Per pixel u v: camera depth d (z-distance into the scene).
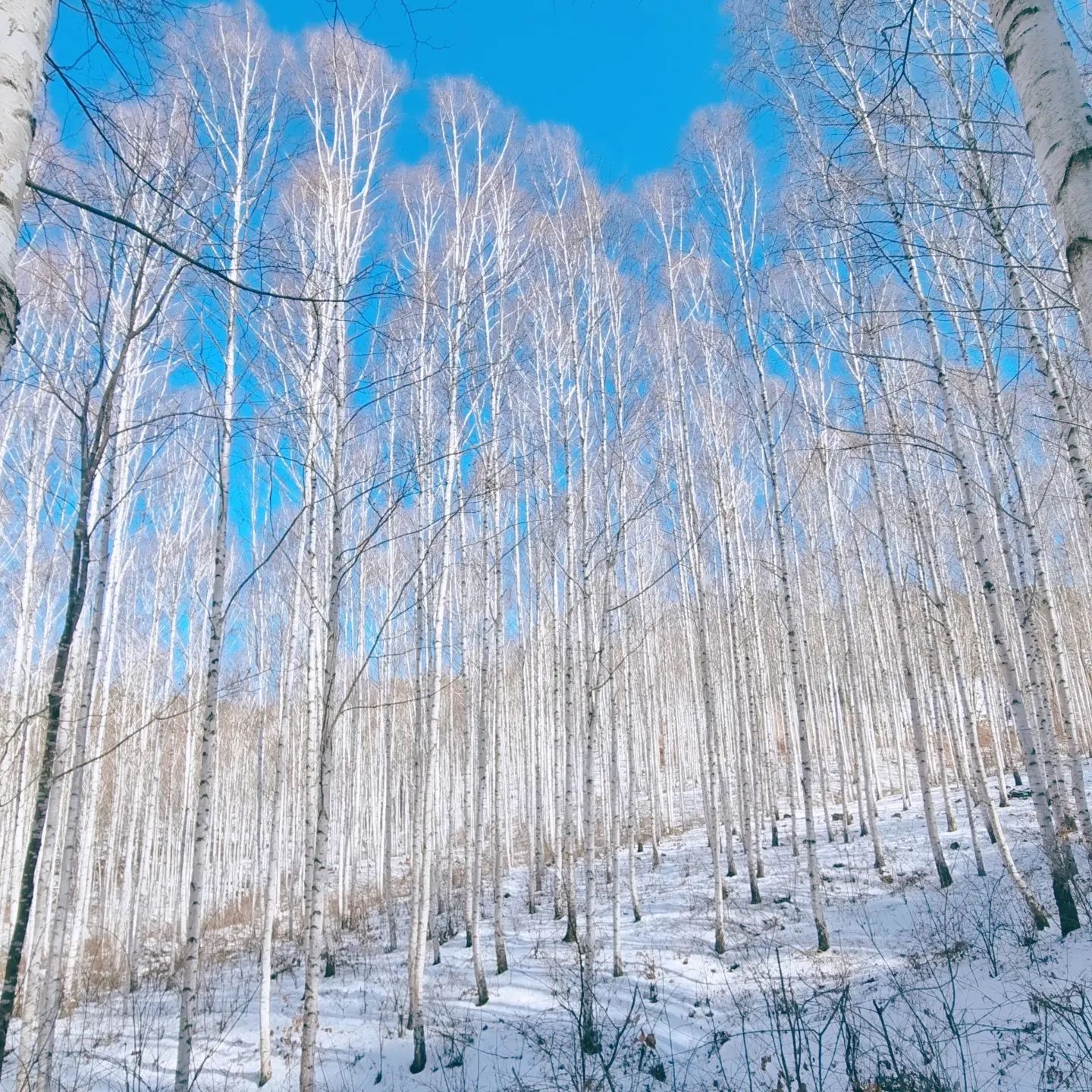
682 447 12.71
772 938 10.38
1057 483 19.36
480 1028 8.75
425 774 9.14
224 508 7.03
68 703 9.66
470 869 12.60
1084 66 4.27
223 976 12.79
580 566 11.50
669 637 26.73
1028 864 10.79
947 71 6.27
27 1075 6.29
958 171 6.38
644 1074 7.05
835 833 17.14
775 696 25.00
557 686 14.84
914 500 12.11
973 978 7.29
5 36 1.52
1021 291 6.77
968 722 11.29
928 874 12.17
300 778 15.23
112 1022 10.48
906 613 22.00
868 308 10.35
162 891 19.41
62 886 6.59
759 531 19.81
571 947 11.24
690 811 24.42
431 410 10.76
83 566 5.74
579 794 19.05
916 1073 5.48
